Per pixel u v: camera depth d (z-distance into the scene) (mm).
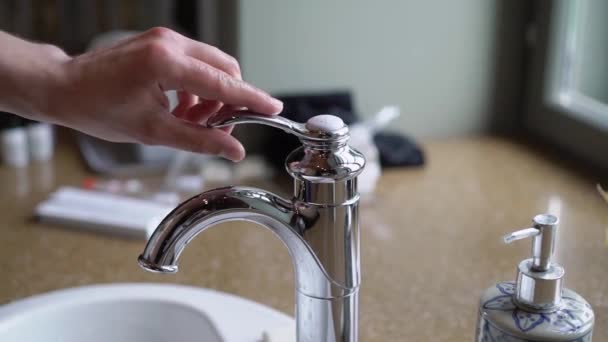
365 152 1069
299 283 561
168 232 514
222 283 845
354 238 542
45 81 542
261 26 1205
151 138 541
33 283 852
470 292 808
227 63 583
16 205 1069
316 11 1221
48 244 950
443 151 1284
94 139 1300
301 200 529
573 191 1080
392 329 739
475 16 1293
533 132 1338
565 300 533
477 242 928
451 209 1033
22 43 572
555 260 829
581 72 1217
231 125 560
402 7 1257
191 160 1219
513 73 1340
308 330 567
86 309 786
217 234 970
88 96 533
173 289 799
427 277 843
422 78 1306
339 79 1266
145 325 789
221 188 529
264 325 732
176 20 1459
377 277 845
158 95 529
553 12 1221
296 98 1191
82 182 1163
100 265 896
